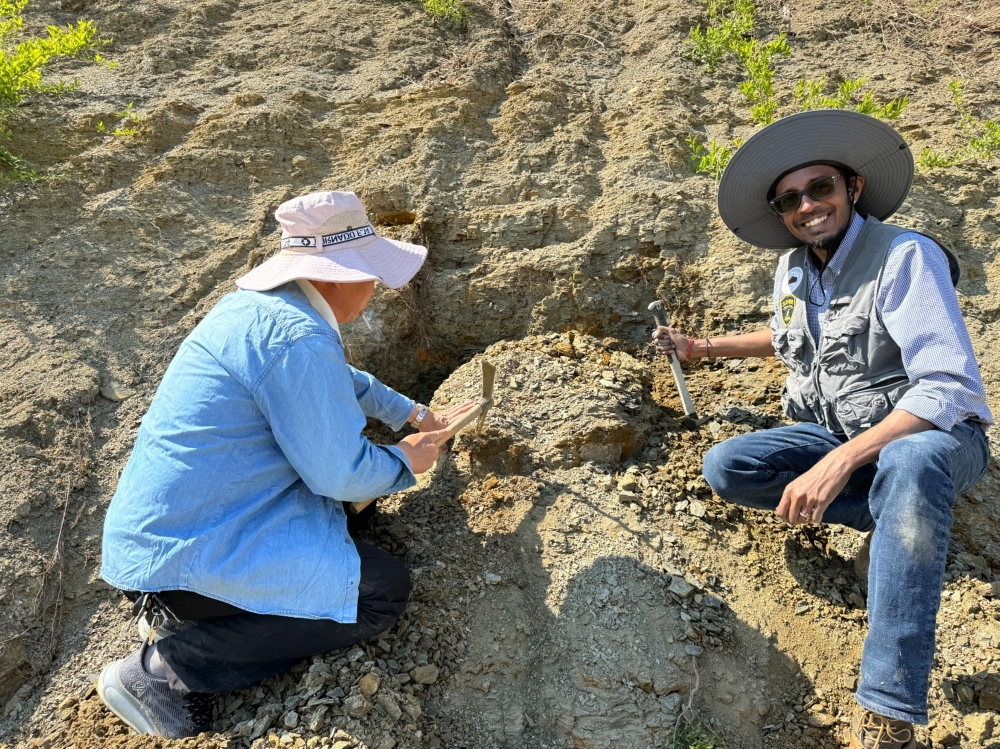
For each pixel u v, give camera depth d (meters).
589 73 4.38
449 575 2.47
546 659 2.30
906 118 3.97
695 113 4.05
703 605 2.40
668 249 3.45
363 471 1.99
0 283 3.24
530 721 2.22
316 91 4.18
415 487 2.81
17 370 2.96
